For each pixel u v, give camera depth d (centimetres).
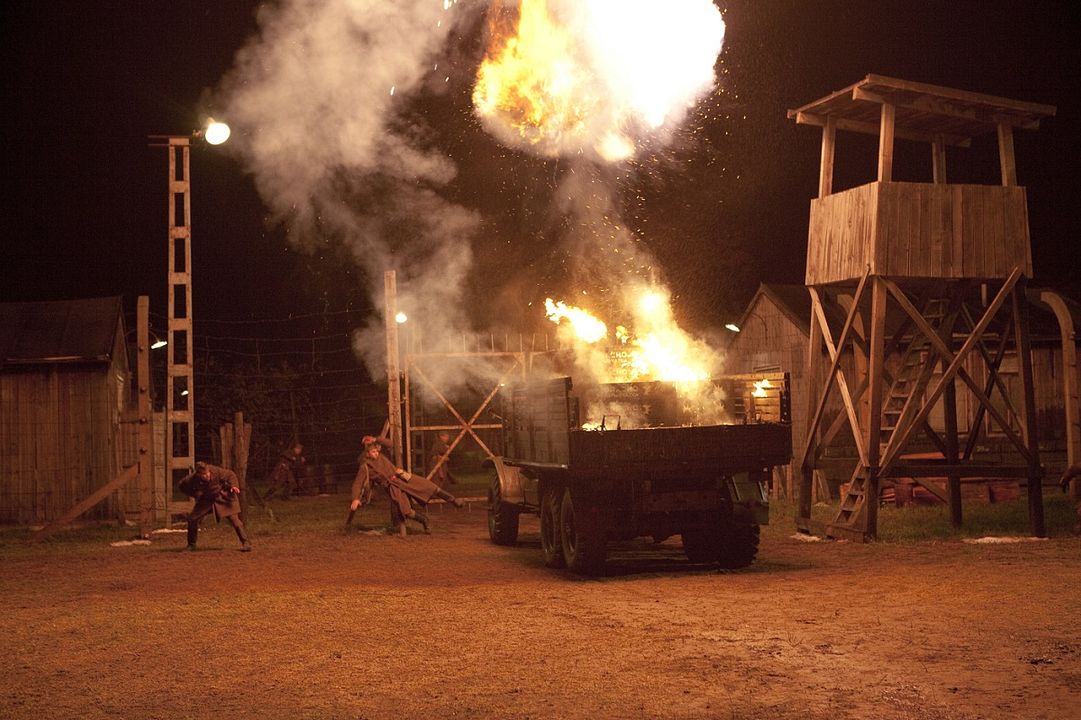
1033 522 1589
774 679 735
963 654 793
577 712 669
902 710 654
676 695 702
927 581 1147
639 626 939
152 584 1325
